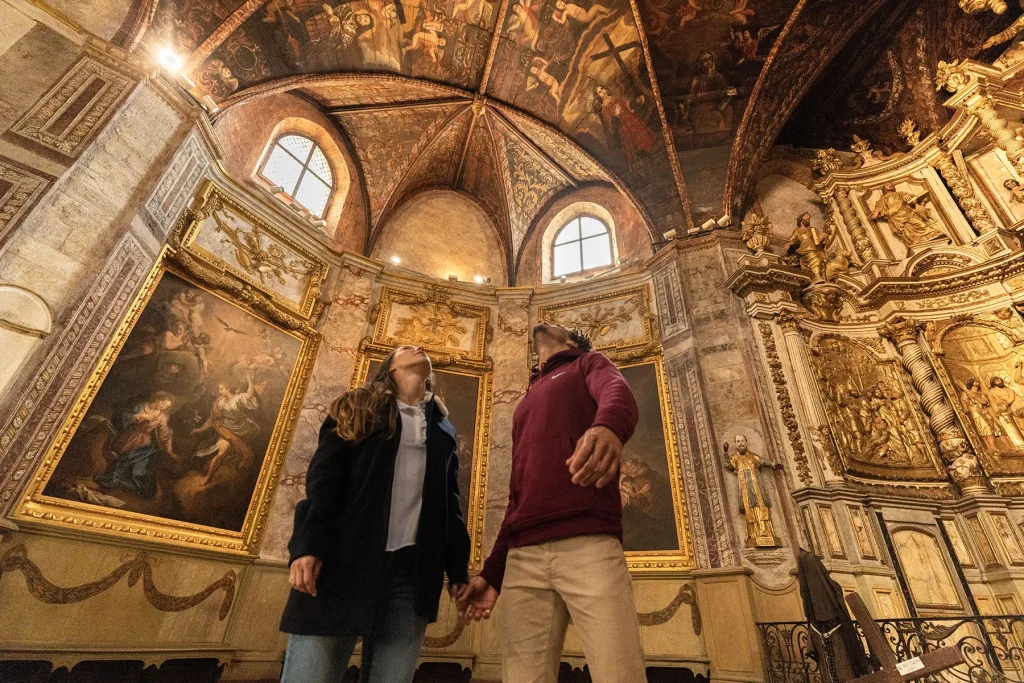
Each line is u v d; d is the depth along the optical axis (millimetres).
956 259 9844
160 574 6934
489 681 7980
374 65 11305
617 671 1462
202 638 7148
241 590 7801
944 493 8281
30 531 5844
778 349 9258
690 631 7629
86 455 6508
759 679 6645
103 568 6383
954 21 10938
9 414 5680
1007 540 7516
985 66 10227
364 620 1718
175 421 7602
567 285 11852
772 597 7102
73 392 6410
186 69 8367
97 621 6172
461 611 2064
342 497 1941
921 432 8828
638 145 12125
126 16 7762
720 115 11609
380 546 1860
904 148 12000
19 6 6824
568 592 1657
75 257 6410
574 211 13789
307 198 11656
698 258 10570
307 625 1682
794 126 12977
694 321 9836
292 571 1722
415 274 12148
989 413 8625
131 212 7121
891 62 11789
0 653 5363
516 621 1743
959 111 10469
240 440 8375
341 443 2039
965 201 10219
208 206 8844
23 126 6391
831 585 6043
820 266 10312
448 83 12172
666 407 9508
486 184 13938
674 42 11008
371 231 12461
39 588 5793
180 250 8148
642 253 11953
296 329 9797
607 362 2004
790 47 10977
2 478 5625
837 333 9789
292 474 8805
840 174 11523
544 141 13133
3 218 5852
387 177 12859
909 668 2811
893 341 9711
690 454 8828
